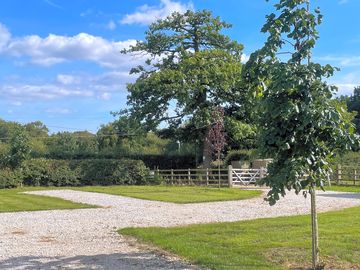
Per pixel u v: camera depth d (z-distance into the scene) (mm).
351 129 6422
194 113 35844
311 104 6422
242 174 30672
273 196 6527
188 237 10023
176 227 11719
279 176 6449
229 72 34594
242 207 16906
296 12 6691
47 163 33969
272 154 6828
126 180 34281
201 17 38219
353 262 7512
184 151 44469
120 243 9828
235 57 37750
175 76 34812
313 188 6930
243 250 8445
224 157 38844
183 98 34438
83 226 12500
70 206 17953
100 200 20594
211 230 10773
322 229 10367
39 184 33500
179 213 15242
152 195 22953
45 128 96375
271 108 6570
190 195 22656
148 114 37031
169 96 36219
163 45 38500
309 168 6551
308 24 6742
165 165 43219
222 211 15656
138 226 12305
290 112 6312
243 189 26547
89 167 34438
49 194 24766
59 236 10922
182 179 33750
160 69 38844
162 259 8102
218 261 7645
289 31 6820
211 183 31625
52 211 16391
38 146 53156
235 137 35375
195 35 38875
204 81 34062
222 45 38625
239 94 35594
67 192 26281
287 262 7559
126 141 56812
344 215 12945
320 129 6566
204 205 17922
